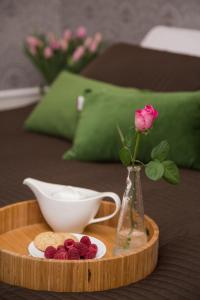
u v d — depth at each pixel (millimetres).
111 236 1677
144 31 3467
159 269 1521
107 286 1412
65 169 2295
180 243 1651
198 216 1844
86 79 2773
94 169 2301
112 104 2396
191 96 2303
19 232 1683
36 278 1399
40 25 3945
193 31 2969
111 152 2359
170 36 2984
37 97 3924
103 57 2975
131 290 1408
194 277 1474
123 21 3557
